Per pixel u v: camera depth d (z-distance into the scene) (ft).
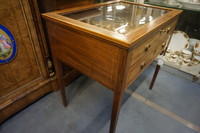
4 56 2.71
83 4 3.70
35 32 3.02
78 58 2.37
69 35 2.22
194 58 4.70
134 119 3.46
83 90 4.27
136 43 1.68
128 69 1.89
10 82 3.03
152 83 4.21
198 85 4.61
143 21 2.43
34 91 3.53
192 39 4.91
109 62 1.91
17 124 3.25
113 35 1.70
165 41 3.12
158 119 3.49
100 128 3.24
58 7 3.16
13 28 2.65
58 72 3.10
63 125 3.28
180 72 4.93
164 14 2.81
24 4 2.62
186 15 4.47
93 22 2.31
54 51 2.80
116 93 2.12
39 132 3.11
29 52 3.10
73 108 3.69
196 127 3.34
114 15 2.77
